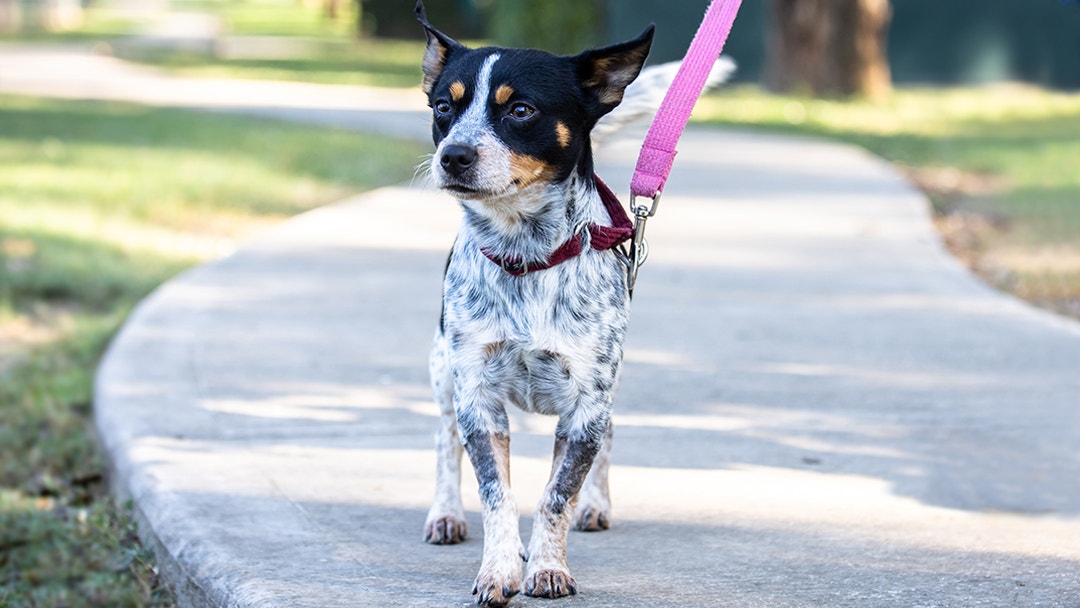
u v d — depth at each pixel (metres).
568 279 3.86
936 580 4.04
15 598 4.64
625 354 7.10
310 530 4.46
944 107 24.95
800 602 3.83
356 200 12.54
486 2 42.34
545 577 3.82
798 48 26.08
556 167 3.87
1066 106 24.91
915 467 5.32
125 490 5.20
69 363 7.54
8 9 50.78
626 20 29.66
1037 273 9.99
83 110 20.39
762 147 17.72
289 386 6.39
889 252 10.20
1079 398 6.30
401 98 25.28
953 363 6.96
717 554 4.28
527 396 3.99
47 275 9.36
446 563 4.16
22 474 5.82
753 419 5.95
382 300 8.35
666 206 12.32
